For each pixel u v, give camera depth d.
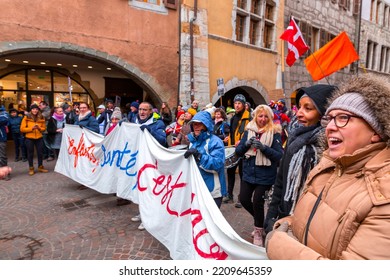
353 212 0.94
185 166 2.65
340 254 0.97
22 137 7.96
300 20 15.19
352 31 19.31
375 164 0.97
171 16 10.16
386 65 23.58
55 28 8.01
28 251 3.18
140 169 3.37
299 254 1.02
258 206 3.14
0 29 7.26
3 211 4.36
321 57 5.17
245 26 12.72
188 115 6.13
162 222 2.89
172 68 10.35
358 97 1.04
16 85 12.05
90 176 4.79
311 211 1.15
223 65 11.79
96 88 13.68
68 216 4.15
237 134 4.76
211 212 2.09
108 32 8.91
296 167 1.85
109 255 3.09
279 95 11.22
